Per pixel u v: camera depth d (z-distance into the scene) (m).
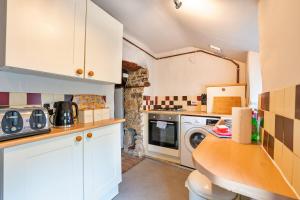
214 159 0.76
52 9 1.20
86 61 1.48
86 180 1.40
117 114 3.51
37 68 1.11
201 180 0.98
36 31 1.10
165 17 2.15
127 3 1.91
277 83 0.74
